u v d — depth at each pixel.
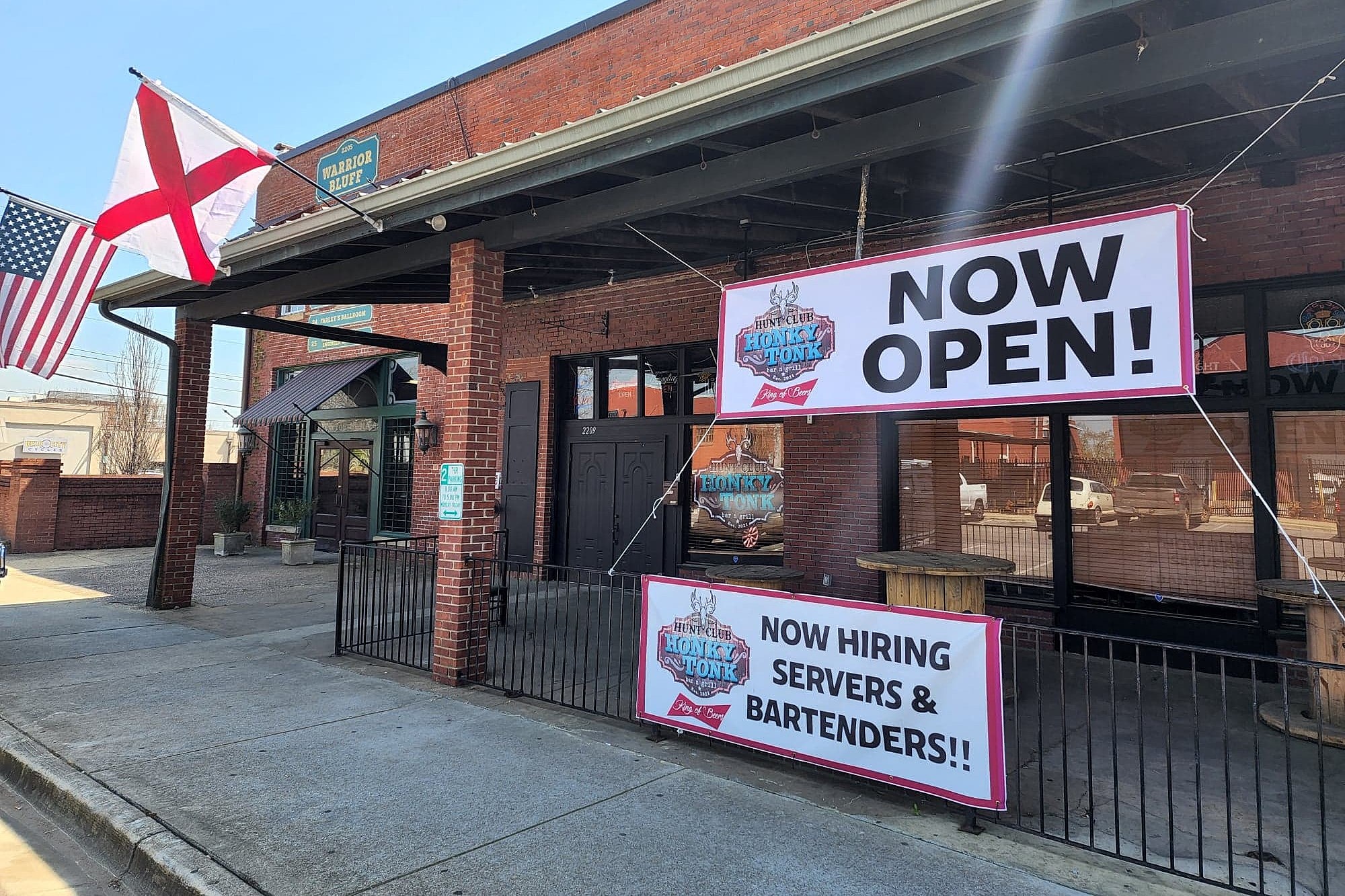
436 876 3.23
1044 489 7.27
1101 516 7.00
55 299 7.53
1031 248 4.11
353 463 14.99
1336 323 6.03
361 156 13.70
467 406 6.42
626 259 8.17
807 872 3.27
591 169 5.22
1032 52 4.05
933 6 3.66
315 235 7.00
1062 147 5.84
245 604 9.80
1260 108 4.74
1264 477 6.25
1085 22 3.50
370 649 7.22
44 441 41.84
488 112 11.51
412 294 9.65
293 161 15.19
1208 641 6.41
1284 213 6.14
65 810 4.07
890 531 8.02
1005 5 3.52
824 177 6.14
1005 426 7.48
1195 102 5.14
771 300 5.06
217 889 3.14
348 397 15.00
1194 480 6.61
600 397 10.73
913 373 4.47
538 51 10.77
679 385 9.92
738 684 4.52
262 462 16.59
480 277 6.58
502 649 7.44
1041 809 3.61
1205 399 6.52
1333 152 5.92
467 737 4.95
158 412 39.00
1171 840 3.24
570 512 10.95
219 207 6.06
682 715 4.76
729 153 5.30
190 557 9.60
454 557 6.27
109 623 8.50
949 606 5.06
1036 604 7.14
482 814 3.82
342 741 4.86
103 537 15.80
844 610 4.09
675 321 9.79
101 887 3.41
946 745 3.74
